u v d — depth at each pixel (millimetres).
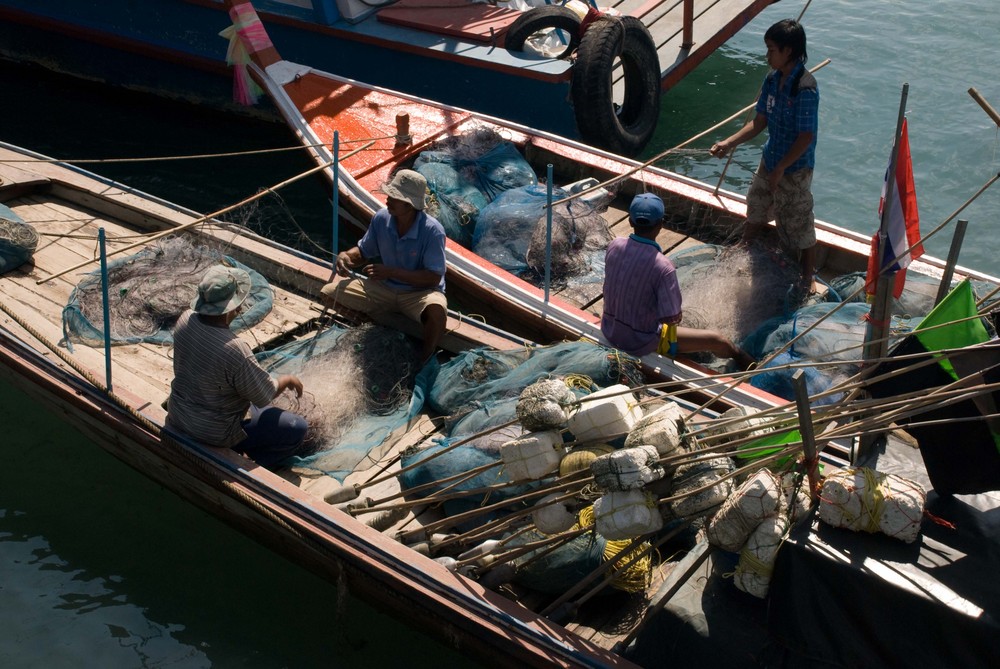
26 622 5199
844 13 12672
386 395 5723
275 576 5457
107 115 10961
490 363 5605
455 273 6637
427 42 9492
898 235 4164
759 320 6254
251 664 4996
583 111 8891
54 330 6008
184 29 10352
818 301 6355
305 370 5738
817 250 6898
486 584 4383
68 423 5941
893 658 3436
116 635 5148
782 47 5906
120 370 5648
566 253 7020
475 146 7992
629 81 9633
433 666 4926
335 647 5074
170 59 10641
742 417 3854
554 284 6957
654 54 9523
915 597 3316
